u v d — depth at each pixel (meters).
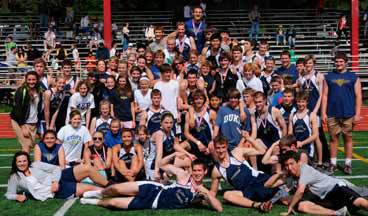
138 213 7.50
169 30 31.27
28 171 8.38
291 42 28.27
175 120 9.98
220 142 7.89
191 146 9.53
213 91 10.68
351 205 7.16
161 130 8.91
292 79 10.50
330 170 9.97
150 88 10.98
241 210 7.59
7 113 20.28
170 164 8.44
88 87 10.74
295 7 34.06
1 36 29.50
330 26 31.25
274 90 10.22
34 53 24.62
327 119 9.99
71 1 41.31
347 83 9.88
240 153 8.17
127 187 7.78
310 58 10.41
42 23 30.48
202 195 7.61
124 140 8.84
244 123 9.49
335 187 7.23
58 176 8.46
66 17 30.92
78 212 7.59
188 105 10.26
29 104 10.14
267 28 31.16
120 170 8.84
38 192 8.35
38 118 10.34
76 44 28.42
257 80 10.56
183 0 32.84
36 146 8.84
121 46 28.69
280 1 34.03
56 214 7.50
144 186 7.75
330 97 9.95
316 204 7.45
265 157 8.86
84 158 9.34
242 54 11.52
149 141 9.02
